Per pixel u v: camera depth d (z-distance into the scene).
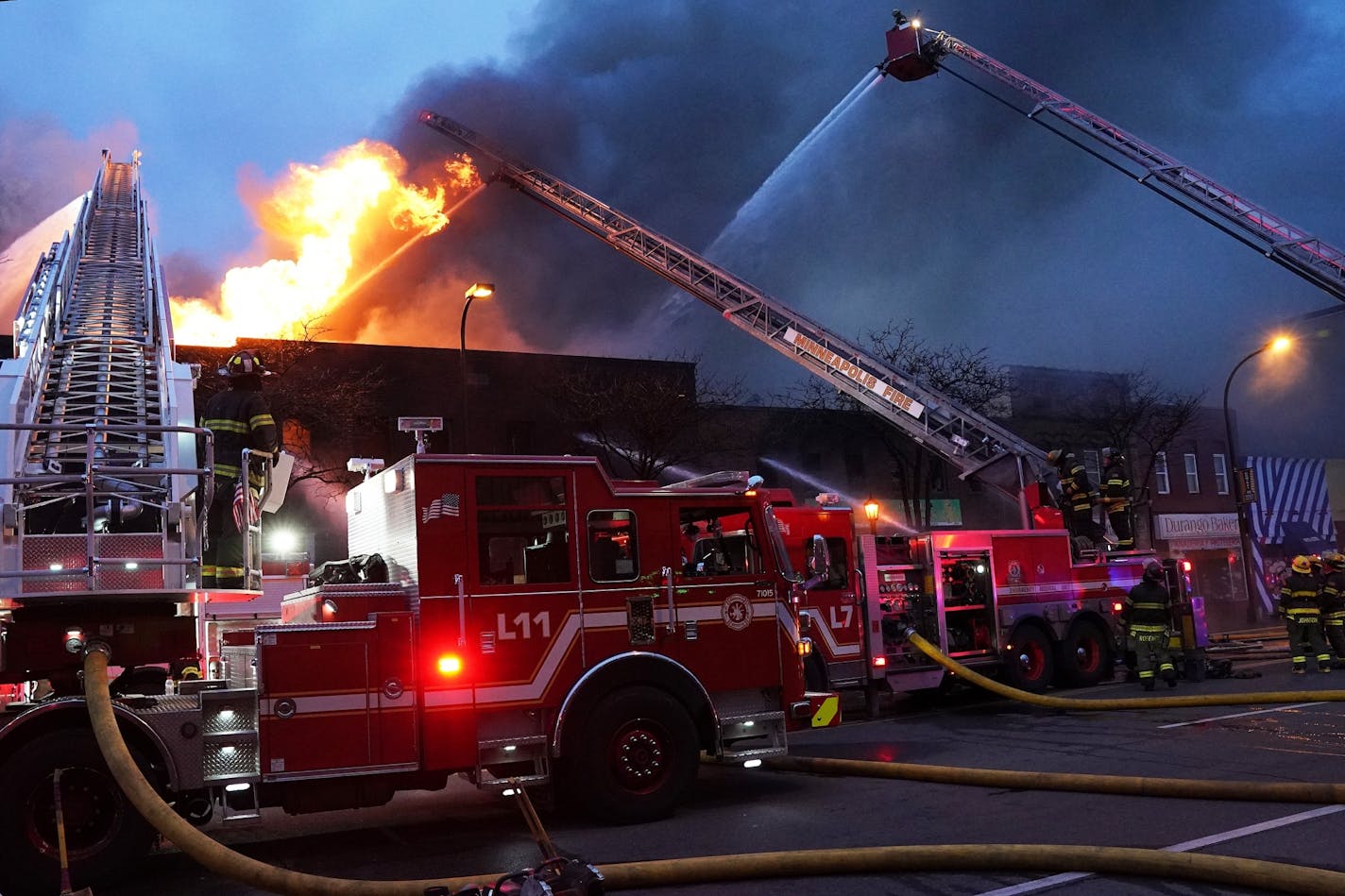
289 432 27.06
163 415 8.33
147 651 6.43
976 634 12.95
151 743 5.91
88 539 6.03
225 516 7.00
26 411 7.74
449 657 6.55
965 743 9.73
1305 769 7.53
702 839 6.29
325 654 6.27
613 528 7.20
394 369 29.05
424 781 6.61
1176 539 35.34
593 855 6.04
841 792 7.66
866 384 19.06
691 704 7.16
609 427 30.09
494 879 5.06
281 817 7.87
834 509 11.82
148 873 6.19
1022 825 6.21
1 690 7.54
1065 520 15.52
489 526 6.86
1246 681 13.63
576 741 6.79
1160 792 6.66
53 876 5.51
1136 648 13.00
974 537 12.91
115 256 16.14
